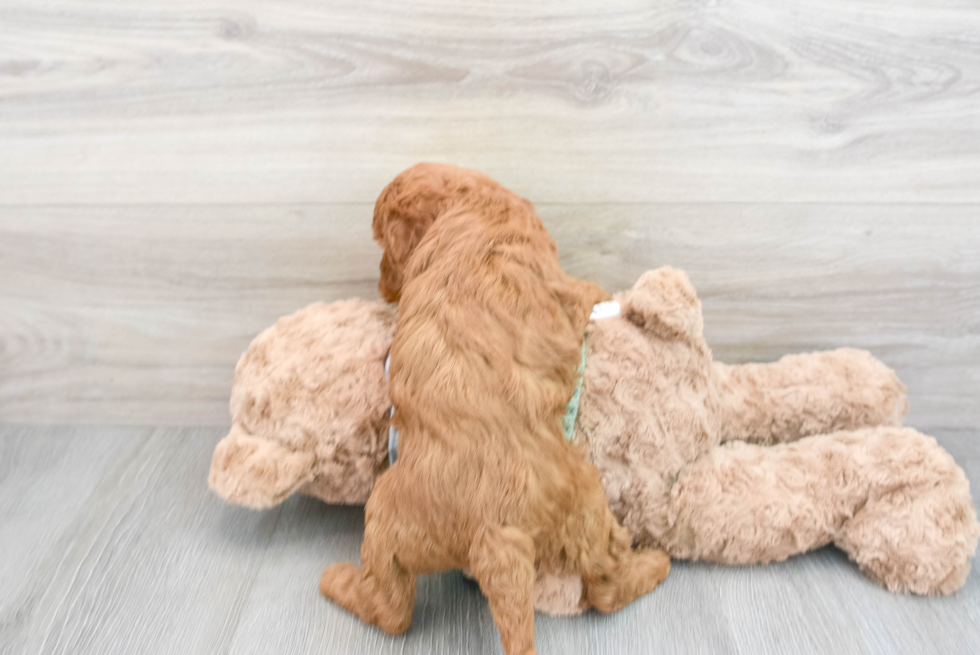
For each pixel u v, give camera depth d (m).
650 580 0.90
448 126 1.07
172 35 1.04
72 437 1.25
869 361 1.10
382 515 0.78
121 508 1.08
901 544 0.89
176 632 0.86
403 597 0.82
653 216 1.12
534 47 1.03
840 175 1.09
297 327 1.00
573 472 0.78
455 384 0.74
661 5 1.00
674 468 0.93
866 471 0.92
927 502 0.89
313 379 0.95
